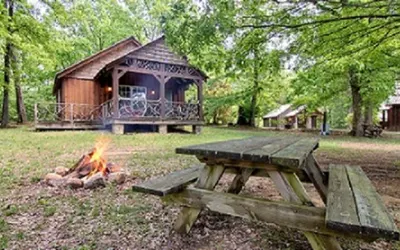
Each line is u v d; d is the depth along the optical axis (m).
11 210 2.80
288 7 4.01
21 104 16.62
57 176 3.80
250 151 1.88
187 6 4.29
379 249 2.05
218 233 2.31
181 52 4.70
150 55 12.02
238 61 4.89
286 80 18.95
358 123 14.03
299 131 17.75
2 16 10.91
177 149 2.07
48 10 13.82
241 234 2.29
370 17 3.88
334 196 1.83
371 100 13.08
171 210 2.81
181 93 15.75
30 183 3.81
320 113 24.34
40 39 13.57
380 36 5.14
